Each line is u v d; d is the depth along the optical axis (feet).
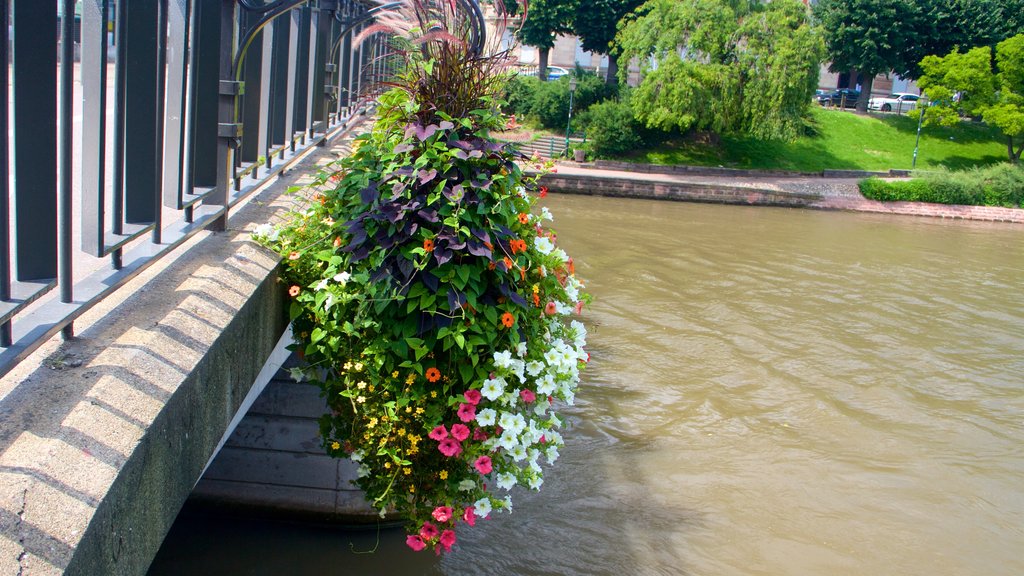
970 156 125.80
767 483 25.17
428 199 10.27
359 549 18.67
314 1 18.98
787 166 114.62
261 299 9.65
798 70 100.22
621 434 27.91
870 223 91.97
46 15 6.02
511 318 10.46
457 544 19.88
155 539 6.10
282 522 18.86
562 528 21.40
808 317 45.91
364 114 31.45
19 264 6.23
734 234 75.46
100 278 7.27
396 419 10.54
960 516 24.16
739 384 33.91
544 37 125.49
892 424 30.91
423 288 10.22
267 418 18.42
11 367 5.42
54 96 6.16
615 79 131.95
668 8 103.30
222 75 10.58
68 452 5.22
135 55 8.18
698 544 21.34
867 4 132.87
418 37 11.31
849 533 22.63
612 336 39.19
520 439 11.01
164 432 6.22
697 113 102.68
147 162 8.32
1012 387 36.29
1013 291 57.82
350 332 10.53
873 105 146.00
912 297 53.67
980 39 132.26
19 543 4.46
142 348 6.80
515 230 11.55
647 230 73.56
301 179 15.94
